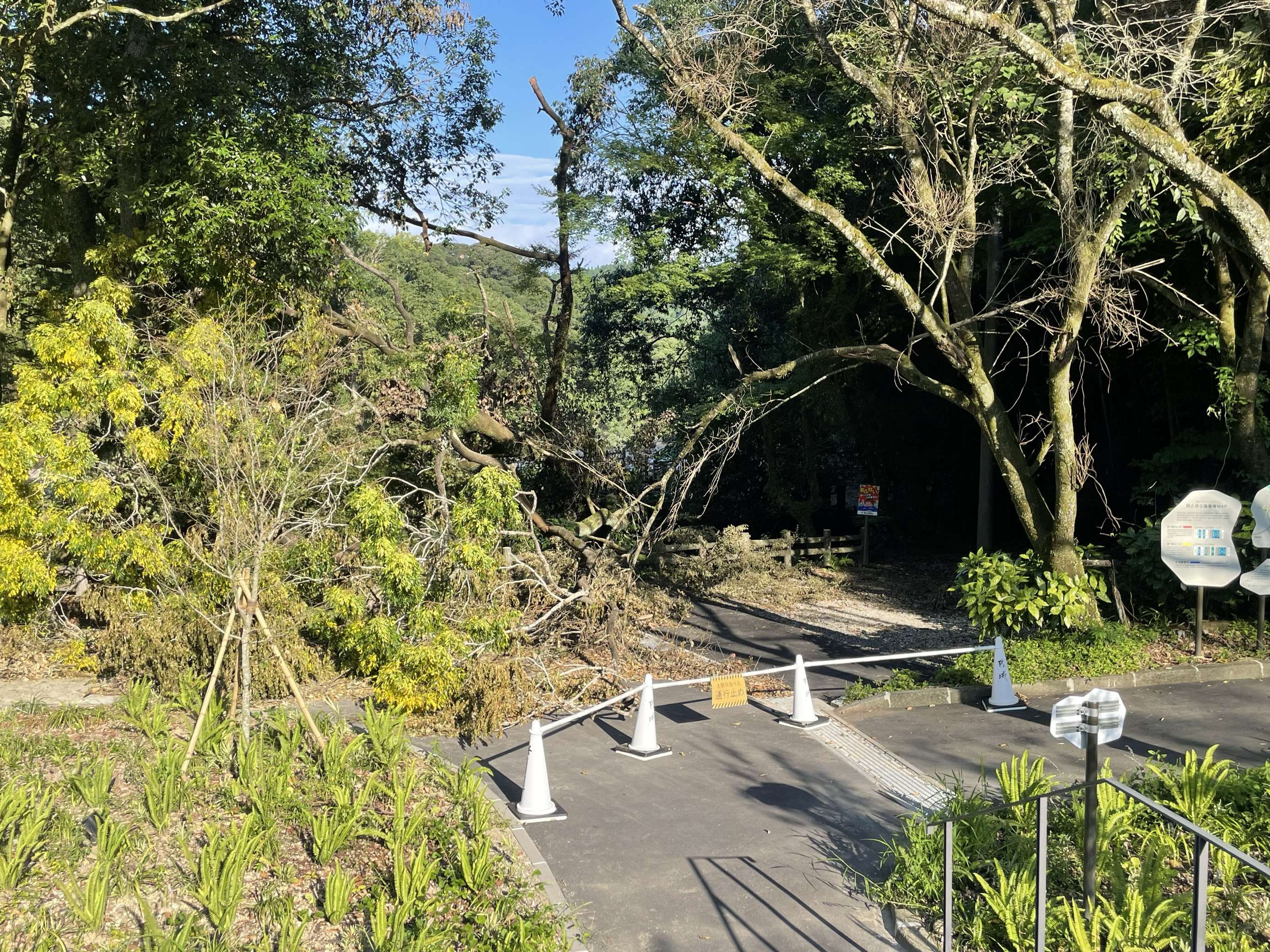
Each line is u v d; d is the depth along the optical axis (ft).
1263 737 29.60
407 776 23.47
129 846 20.56
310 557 33.63
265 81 49.70
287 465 29.53
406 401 41.52
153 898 18.94
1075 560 39.50
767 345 77.82
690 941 18.66
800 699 33.47
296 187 43.34
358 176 61.67
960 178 42.86
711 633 50.14
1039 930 15.42
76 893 17.69
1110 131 31.63
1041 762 22.44
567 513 57.00
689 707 36.14
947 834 16.72
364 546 31.45
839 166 58.70
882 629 50.98
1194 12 31.78
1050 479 68.59
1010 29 22.93
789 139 57.82
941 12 23.13
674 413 59.93
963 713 34.01
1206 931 16.42
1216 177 22.16
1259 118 34.71
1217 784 21.81
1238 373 40.88
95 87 49.03
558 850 23.11
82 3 45.29
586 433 50.72
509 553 40.11
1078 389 62.80
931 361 74.90
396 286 47.11
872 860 22.29
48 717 30.55
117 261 46.29
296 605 36.09
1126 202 34.63
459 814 23.71
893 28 37.86
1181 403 55.42
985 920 17.87
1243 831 20.33
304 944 17.62
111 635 36.09
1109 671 36.58
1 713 30.86
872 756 29.84
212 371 30.32
